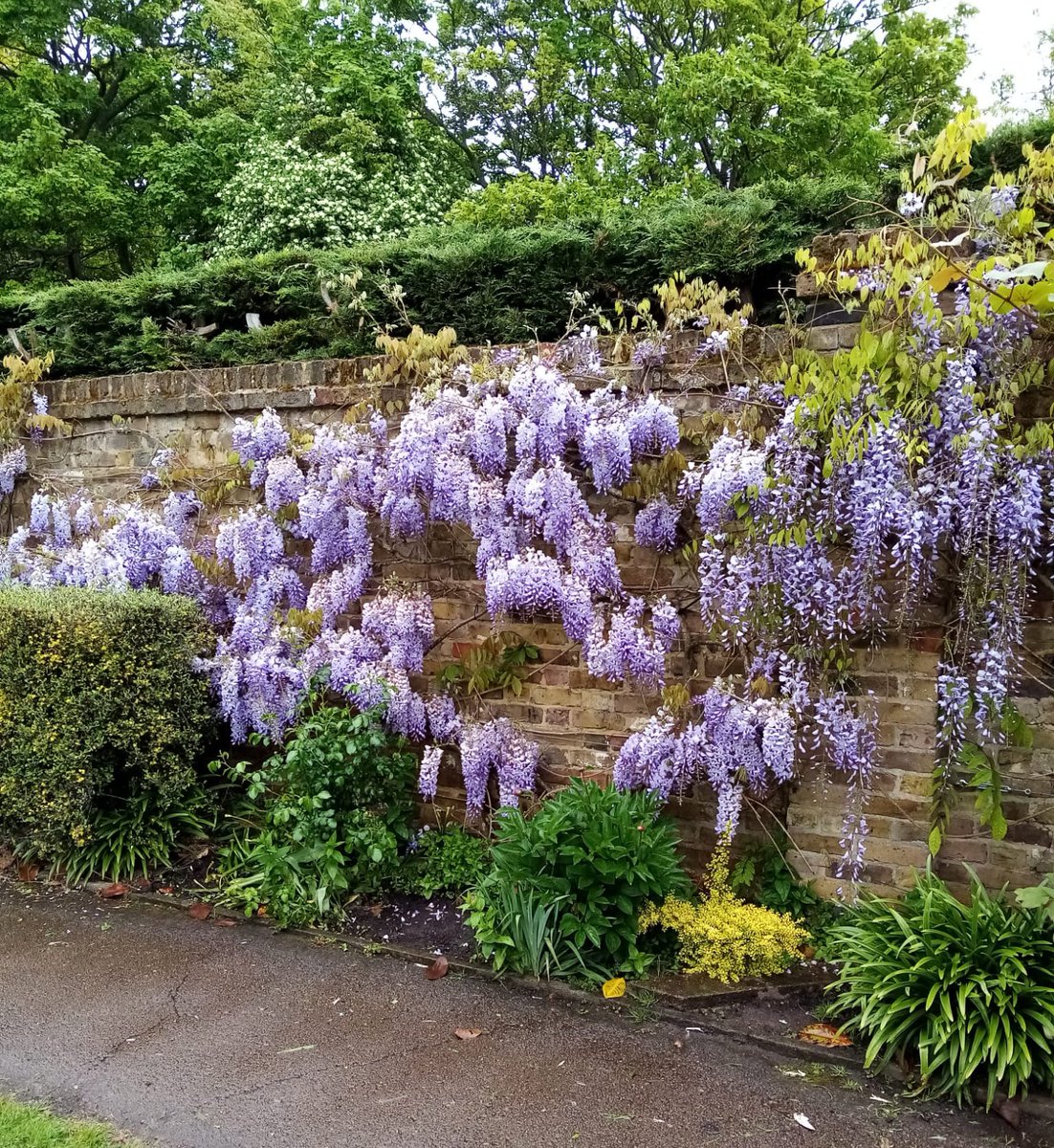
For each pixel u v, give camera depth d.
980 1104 2.55
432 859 3.98
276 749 4.56
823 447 3.24
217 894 3.96
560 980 3.21
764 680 3.38
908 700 3.31
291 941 3.58
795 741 3.43
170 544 4.84
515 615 4.12
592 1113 2.53
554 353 4.00
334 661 4.25
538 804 4.04
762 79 10.33
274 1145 2.39
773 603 3.31
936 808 3.17
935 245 2.90
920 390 2.95
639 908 3.26
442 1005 3.08
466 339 5.55
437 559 4.34
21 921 3.77
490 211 10.07
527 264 5.48
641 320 5.31
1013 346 2.94
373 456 4.31
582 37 15.04
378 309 5.71
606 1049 2.82
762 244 5.07
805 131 10.52
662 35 13.98
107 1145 2.38
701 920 3.21
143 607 4.16
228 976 3.30
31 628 4.09
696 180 10.74
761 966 3.16
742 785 3.55
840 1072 2.70
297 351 5.93
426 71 13.72
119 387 5.27
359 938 3.57
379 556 4.48
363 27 13.70
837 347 3.43
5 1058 2.78
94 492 5.37
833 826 3.46
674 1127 2.47
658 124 12.83
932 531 2.96
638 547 3.83
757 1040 2.85
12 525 5.62
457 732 4.13
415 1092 2.62
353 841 3.72
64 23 14.78
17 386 5.52
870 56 13.34
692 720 3.63
